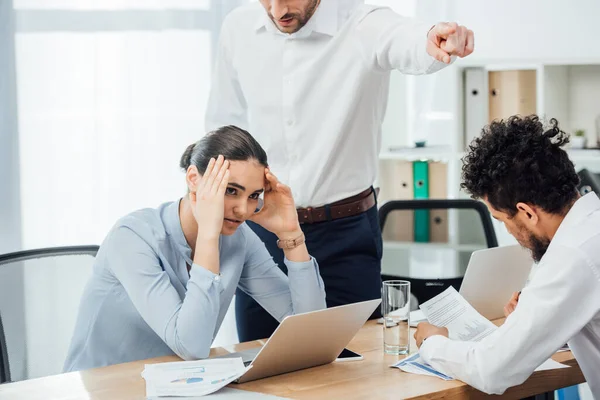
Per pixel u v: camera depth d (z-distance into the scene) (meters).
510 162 1.72
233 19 2.61
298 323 1.70
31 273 2.29
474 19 4.09
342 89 2.46
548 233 1.78
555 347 1.71
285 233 2.15
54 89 3.76
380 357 1.95
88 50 3.75
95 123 3.77
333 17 2.44
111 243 2.00
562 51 4.01
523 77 3.70
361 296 2.57
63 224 3.81
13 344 2.21
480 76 3.74
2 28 3.73
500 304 2.30
